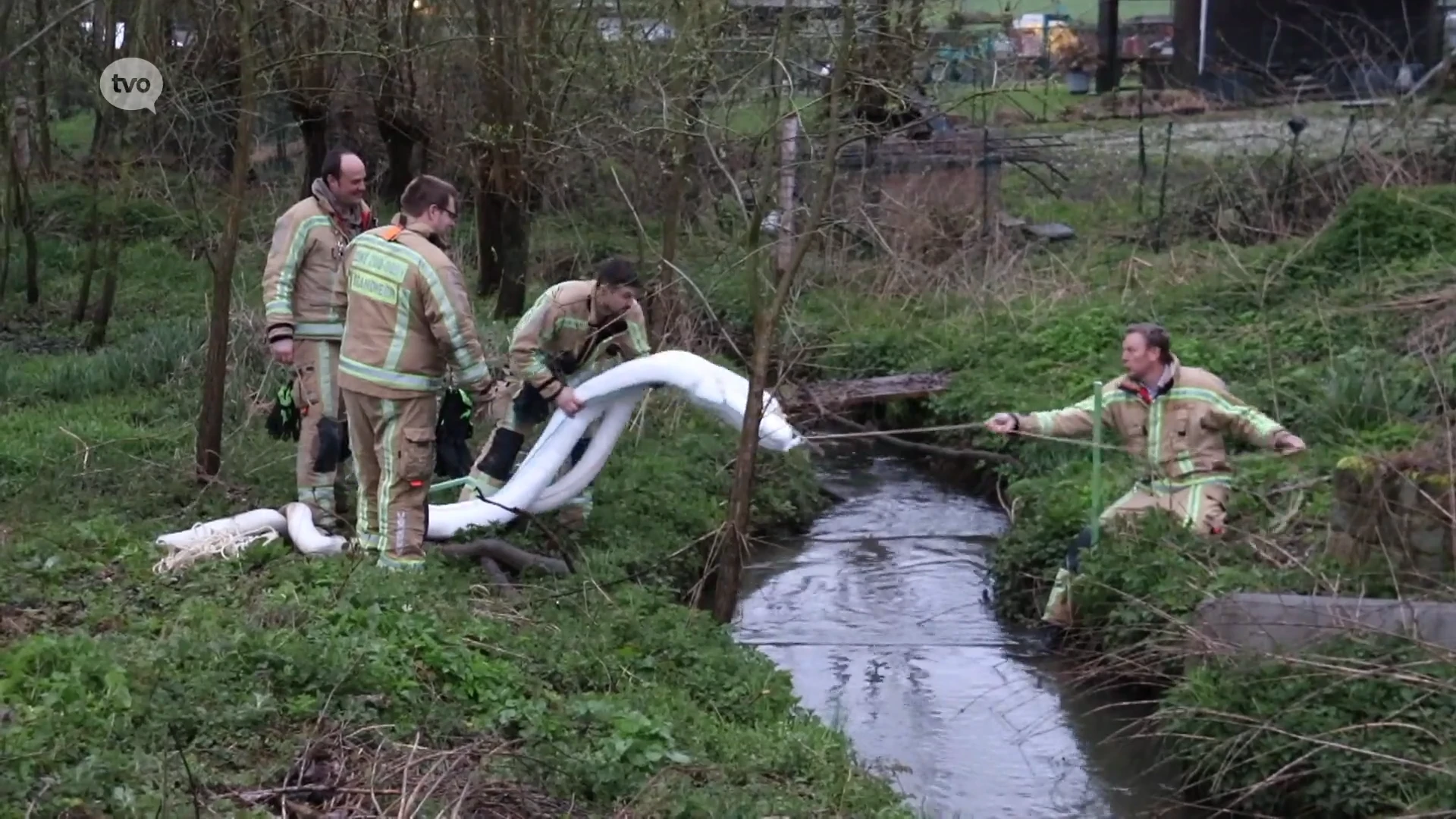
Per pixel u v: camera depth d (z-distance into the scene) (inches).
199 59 450.3
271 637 212.8
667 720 217.3
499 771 189.0
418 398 265.6
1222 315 508.1
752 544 378.3
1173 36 1053.8
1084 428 319.3
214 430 323.6
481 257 598.5
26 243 590.2
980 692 286.2
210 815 163.3
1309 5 864.3
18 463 334.3
